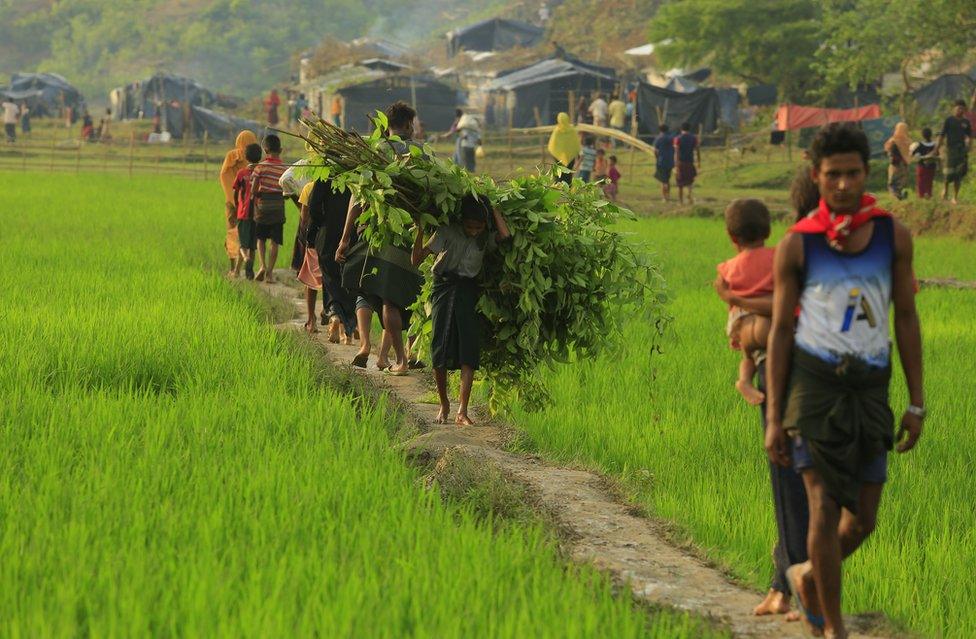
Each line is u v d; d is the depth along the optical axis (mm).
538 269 22031
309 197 31281
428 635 11078
